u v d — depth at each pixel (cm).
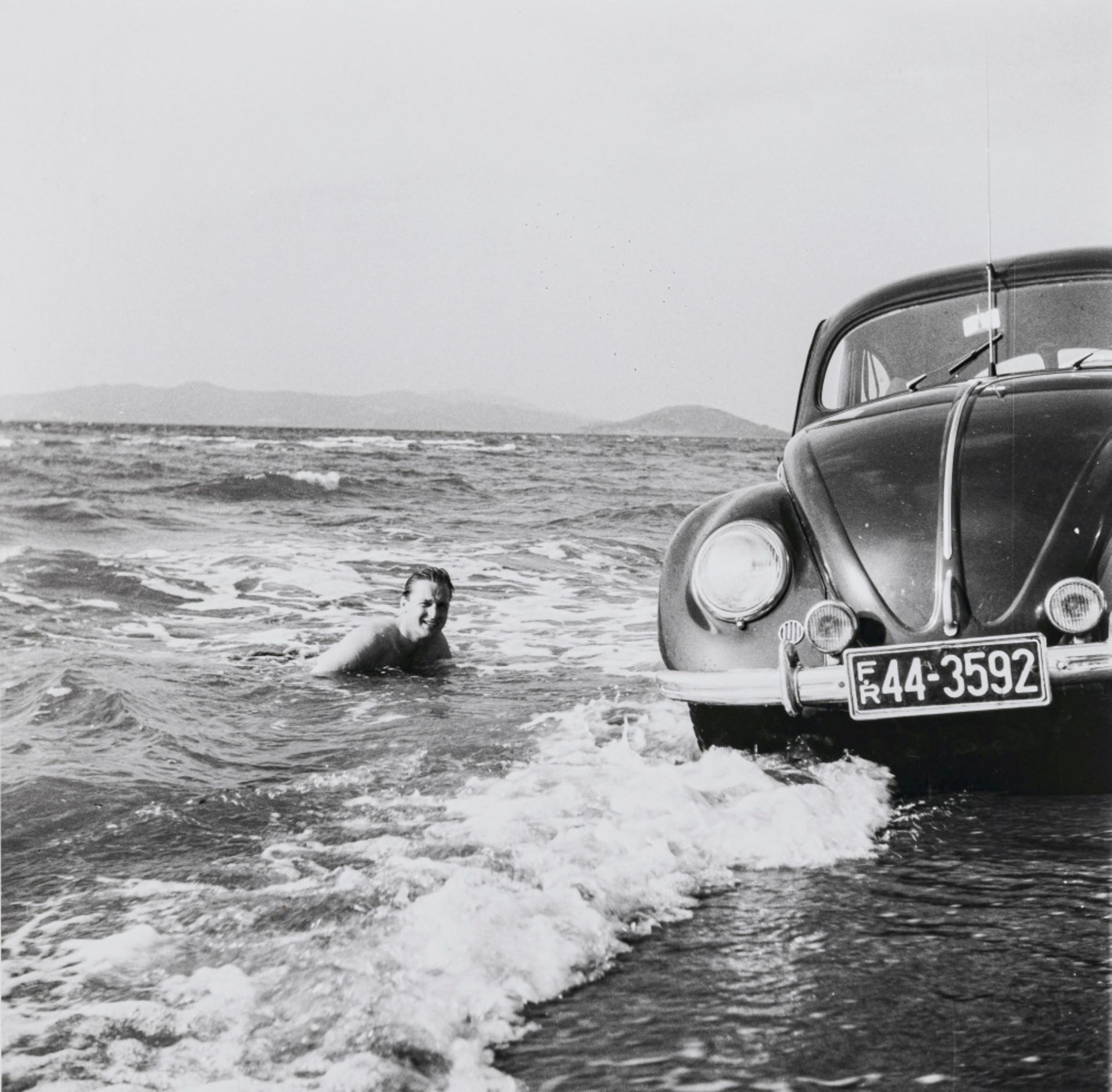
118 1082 143
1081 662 232
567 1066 147
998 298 338
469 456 2981
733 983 171
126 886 220
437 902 193
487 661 519
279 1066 146
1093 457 254
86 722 370
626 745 327
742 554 262
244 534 1080
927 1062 146
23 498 1348
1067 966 173
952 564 248
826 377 358
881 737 260
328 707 410
